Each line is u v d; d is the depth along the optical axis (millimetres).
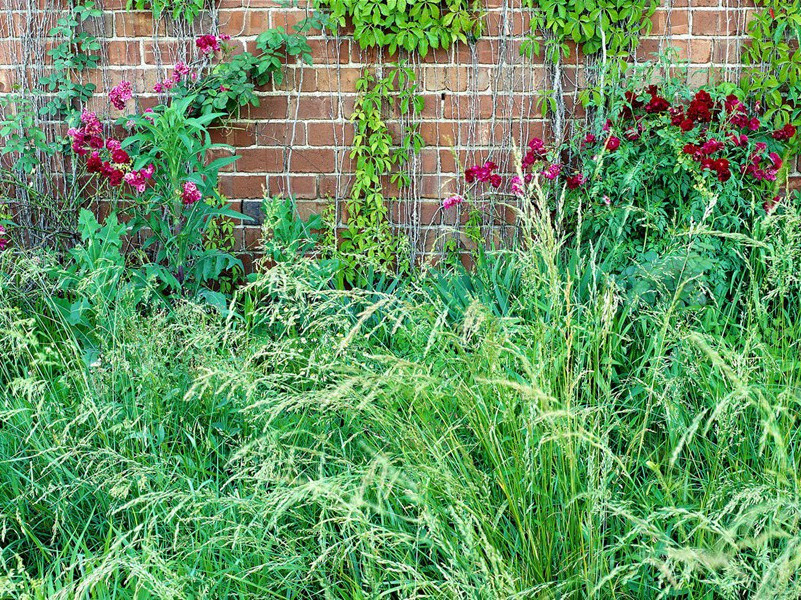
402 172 3826
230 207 3873
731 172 3148
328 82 3770
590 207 3367
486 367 1749
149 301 3100
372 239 3795
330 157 3830
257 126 3811
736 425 1759
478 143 3805
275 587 1654
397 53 3740
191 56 3768
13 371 2533
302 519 1730
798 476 1684
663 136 3258
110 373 2213
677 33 3701
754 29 3648
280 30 3648
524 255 2021
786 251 2172
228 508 1738
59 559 1654
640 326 2602
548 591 1432
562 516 1531
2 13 3748
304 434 2041
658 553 1455
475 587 1385
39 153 3814
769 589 1223
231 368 1993
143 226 3672
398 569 1452
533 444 1579
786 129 3500
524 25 3701
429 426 1749
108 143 3367
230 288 3842
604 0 3611
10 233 3787
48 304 2855
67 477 1992
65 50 3721
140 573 1385
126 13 3746
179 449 2107
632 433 1971
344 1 3600
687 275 2678
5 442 2066
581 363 1781
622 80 3707
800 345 2172
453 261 3812
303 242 3496
